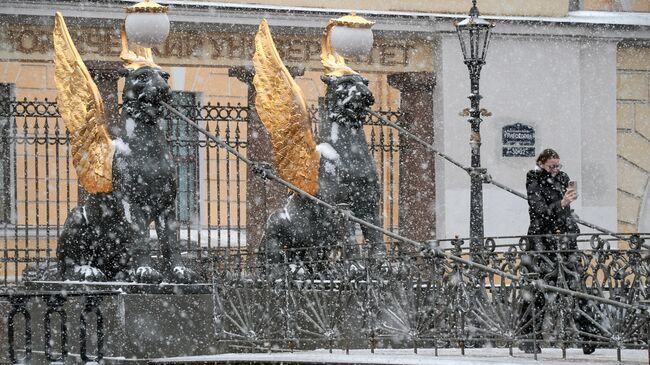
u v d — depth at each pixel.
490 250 22.53
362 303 23.22
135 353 25.56
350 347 24.52
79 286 26.91
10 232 38.19
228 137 34.19
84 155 27.06
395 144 40.41
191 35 35.84
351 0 37.34
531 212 23.95
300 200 27.52
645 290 21.59
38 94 40.25
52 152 39.56
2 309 28.09
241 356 23.23
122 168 26.47
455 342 23.66
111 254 27.55
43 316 27.31
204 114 41.81
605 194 40.09
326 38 28.42
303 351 24.11
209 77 42.38
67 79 27.27
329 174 27.52
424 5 38.00
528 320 21.19
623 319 20.17
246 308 25.62
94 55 34.88
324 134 28.00
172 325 25.94
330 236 27.48
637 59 40.91
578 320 21.44
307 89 42.75
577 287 21.53
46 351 24.97
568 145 39.56
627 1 41.31
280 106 27.77
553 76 39.41
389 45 37.69
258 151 34.75
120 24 35.00
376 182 27.88
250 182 35.09
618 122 40.69
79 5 34.41
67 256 27.77
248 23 35.94
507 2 38.94
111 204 27.19
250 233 35.12
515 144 39.00
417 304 22.44
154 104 26.62
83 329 25.33
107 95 34.88
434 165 37.81
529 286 21.05
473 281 21.84
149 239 26.62
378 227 25.12
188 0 35.75
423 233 37.62
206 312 26.30
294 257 27.47
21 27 34.56
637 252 21.14
